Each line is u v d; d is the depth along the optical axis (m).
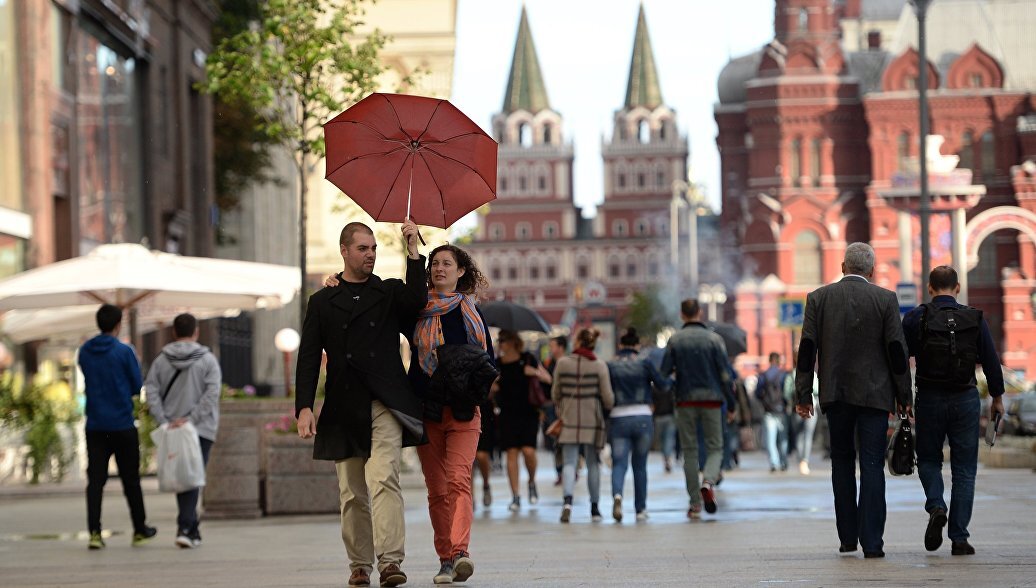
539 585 23.00
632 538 34.94
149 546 36.34
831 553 28.27
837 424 27.48
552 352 70.25
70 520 46.81
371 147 23.33
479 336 23.67
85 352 35.81
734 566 25.77
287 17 58.28
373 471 22.70
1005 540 31.03
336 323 22.83
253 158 124.12
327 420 22.77
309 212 148.62
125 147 88.62
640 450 42.62
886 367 26.95
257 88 57.97
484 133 23.33
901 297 76.50
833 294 27.19
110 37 85.56
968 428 27.30
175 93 97.38
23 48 73.06
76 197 79.12
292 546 35.00
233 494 45.66
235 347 121.31
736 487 57.81
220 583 25.06
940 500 27.28
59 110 77.31
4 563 31.97
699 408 41.88
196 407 35.75
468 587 23.00
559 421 42.97
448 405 23.17
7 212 69.69
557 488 62.75
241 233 136.62
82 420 65.25
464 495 23.27
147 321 65.62
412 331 23.61
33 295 53.28
